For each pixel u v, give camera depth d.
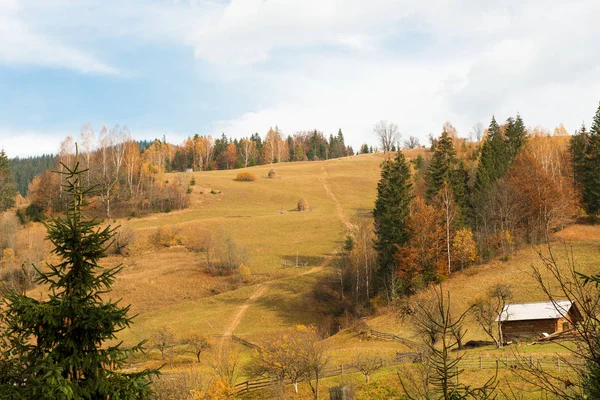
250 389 39.50
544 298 55.09
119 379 11.43
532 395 26.16
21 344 11.14
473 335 49.44
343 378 37.69
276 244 103.94
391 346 50.34
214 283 84.06
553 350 38.25
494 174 93.00
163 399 30.06
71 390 10.27
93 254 12.09
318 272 87.56
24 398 10.08
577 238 73.75
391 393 32.34
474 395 9.20
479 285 62.34
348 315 68.56
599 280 7.61
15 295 10.84
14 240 90.88
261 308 73.94
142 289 80.81
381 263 75.50
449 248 72.56
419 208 75.75
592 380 8.05
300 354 36.84
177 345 58.78
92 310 11.50
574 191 90.38
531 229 77.75
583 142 96.19
